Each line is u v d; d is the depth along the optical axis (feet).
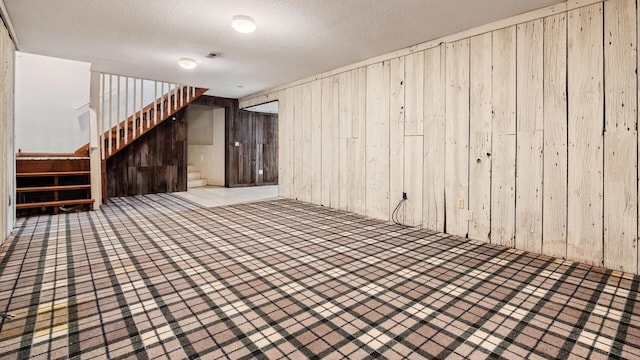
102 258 9.95
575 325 6.35
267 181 30.66
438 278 8.58
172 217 15.96
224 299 7.35
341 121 17.57
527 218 10.84
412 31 12.30
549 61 10.20
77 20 11.36
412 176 14.24
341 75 17.42
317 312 6.81
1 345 5.59
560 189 10.11
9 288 7.84
